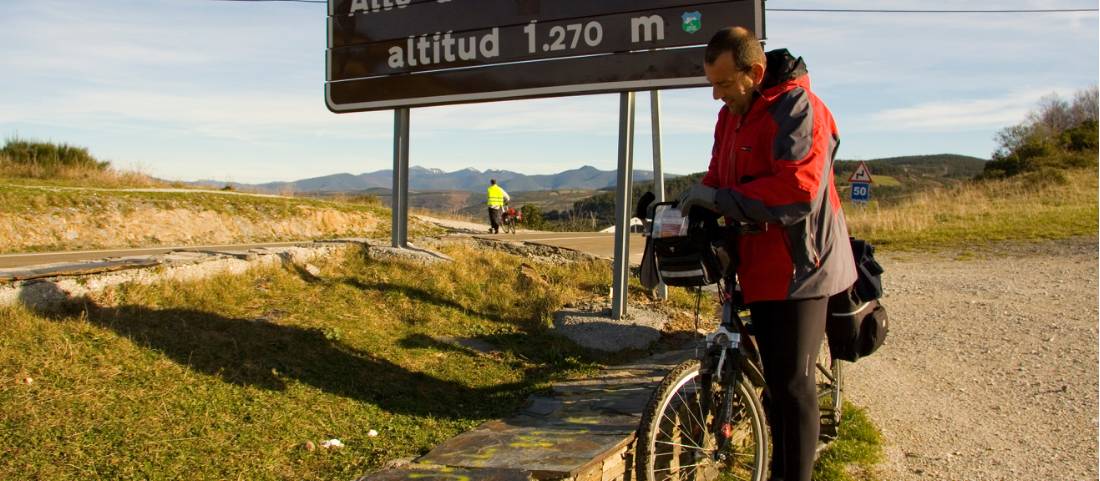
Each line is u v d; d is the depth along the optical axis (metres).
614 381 5.08
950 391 6.13
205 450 3.56
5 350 4.06
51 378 3.91
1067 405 5.64
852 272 3.21
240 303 5.68
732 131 3.21
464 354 5.57
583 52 6.73
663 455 3.22
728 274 3.24
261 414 4.01
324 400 4.32
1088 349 7.27
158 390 4.02
